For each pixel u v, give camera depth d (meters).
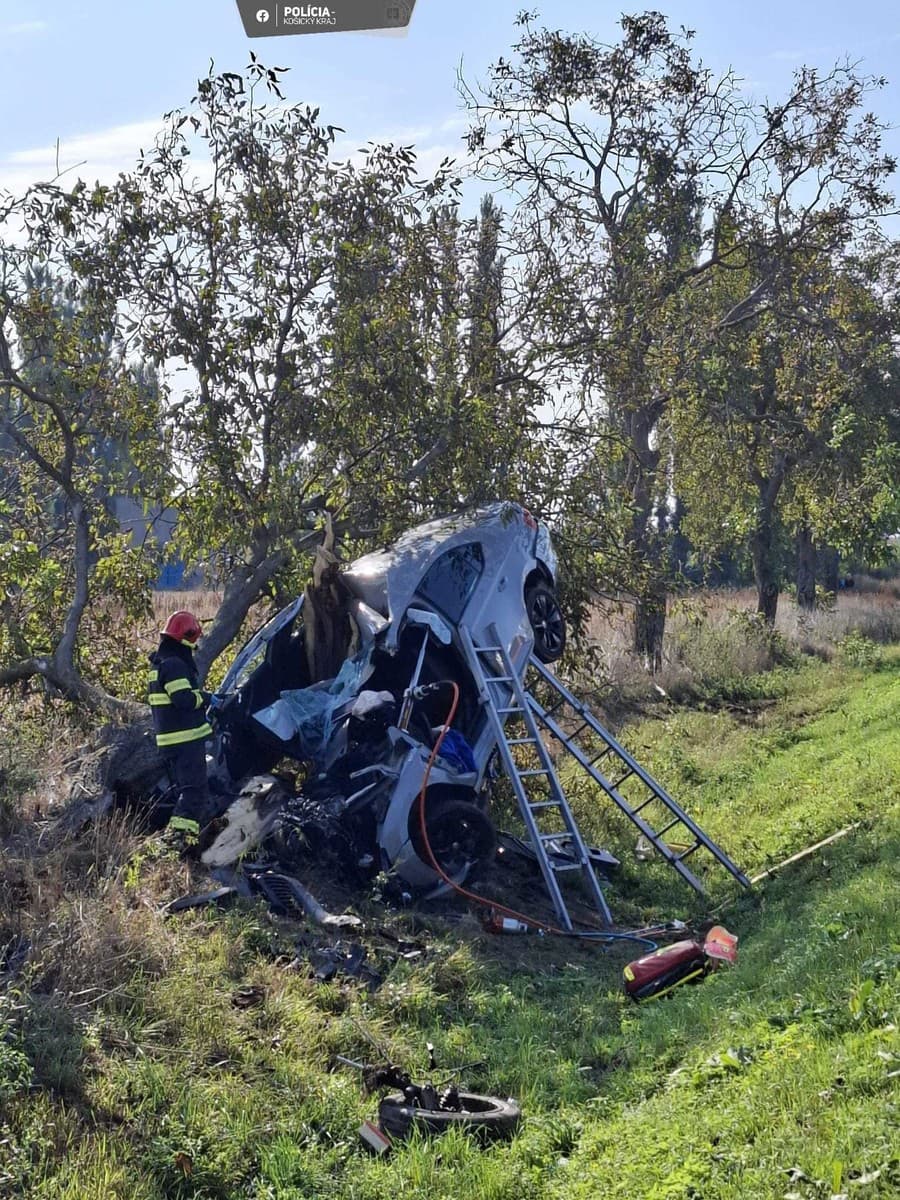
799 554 36.25
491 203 19.81
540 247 13.57
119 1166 5.13
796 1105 4.87
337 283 12.22
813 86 24.70
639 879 11.58
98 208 12.12
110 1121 5.54
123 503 15.03
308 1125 5.83
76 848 8.26
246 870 9.09
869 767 13.90
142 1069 5.88
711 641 26.16
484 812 10.03
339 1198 5.19
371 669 10.12
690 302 23.06
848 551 27.86
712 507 30.14
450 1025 7.37
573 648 15.22
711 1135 4.91
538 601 11.71
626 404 14.66
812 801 13.16
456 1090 6.14
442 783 9.80
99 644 13.15
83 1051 5.93
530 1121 5.81
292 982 7.32
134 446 12.31
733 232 24.61
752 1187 4.32
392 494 12.77
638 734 18.89
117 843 8.27
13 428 12.19
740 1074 5.53
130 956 6.91
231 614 12.52
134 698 12.92
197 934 7.66
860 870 9.47
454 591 10.76
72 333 12.44
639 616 15.91
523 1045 6.93
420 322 12.82
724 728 19.70
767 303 26.95
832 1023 5.64
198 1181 5.20
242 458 11.84
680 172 23.88
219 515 11.90
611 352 13.77
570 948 9.50
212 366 11.84
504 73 23.75
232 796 9.69
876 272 27.31
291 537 12.70
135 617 13.02
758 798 14.23
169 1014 6.50
